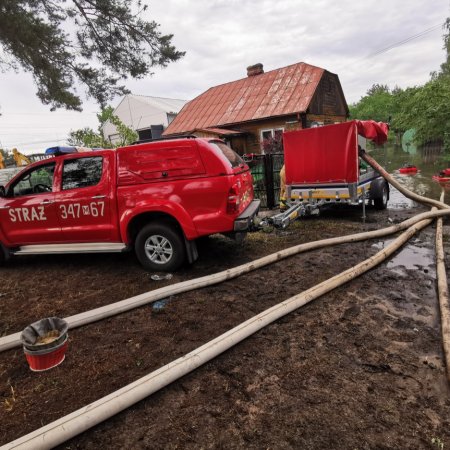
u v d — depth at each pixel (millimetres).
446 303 3213
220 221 4297
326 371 2504
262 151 16625
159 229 4531
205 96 22578
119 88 12445
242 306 3623
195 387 2422
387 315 3262
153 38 11625
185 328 3252
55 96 11531
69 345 3094
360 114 59875
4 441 2059
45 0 10359
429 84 16281
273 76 20375
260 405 2213
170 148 4383
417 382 2342
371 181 7918
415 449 1830
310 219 7707
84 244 4965
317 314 3350
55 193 4883
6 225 5227
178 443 1969
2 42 9844
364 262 4434
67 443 2016
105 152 4633
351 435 1937
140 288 4273
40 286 4629
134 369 2686
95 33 11242
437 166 15703
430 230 6207
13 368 2824
